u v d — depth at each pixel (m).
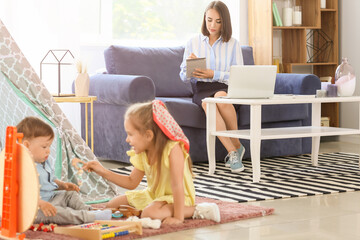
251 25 5.51
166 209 2.37
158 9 5.34
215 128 3.76
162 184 2.43
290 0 5.53
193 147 4.13
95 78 4.37
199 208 2.42
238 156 3.87
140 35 5.27
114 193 2.97
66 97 3.50
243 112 4.20
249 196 2.99
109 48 4.51
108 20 5.04
